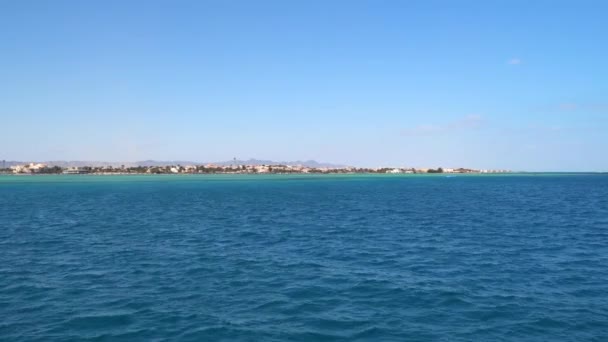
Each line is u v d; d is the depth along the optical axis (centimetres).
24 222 5231
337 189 14000
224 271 2669
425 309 1952
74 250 3388
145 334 1683
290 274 2589
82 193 11856
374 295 2159
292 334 1683
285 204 7888
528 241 3716
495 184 18500
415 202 8212
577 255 3103
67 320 1833
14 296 2170
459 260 2950
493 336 1656
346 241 3756
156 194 11388
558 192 11800
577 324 1772
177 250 3369
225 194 11319
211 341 1620
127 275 2581
